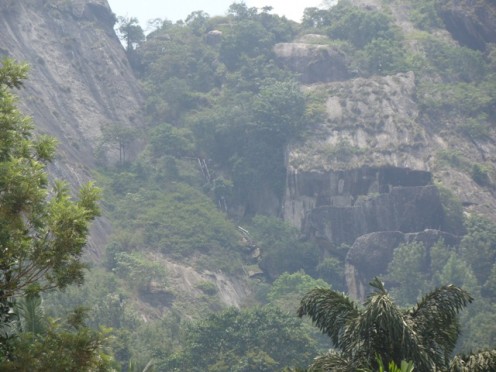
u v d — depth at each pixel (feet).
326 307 167.73
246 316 607.37
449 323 165.37
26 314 171.01
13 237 149.28
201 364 583.58
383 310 154.40
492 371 153.89
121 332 595.88
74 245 152.15
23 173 153.58
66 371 142.82
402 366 137.59
